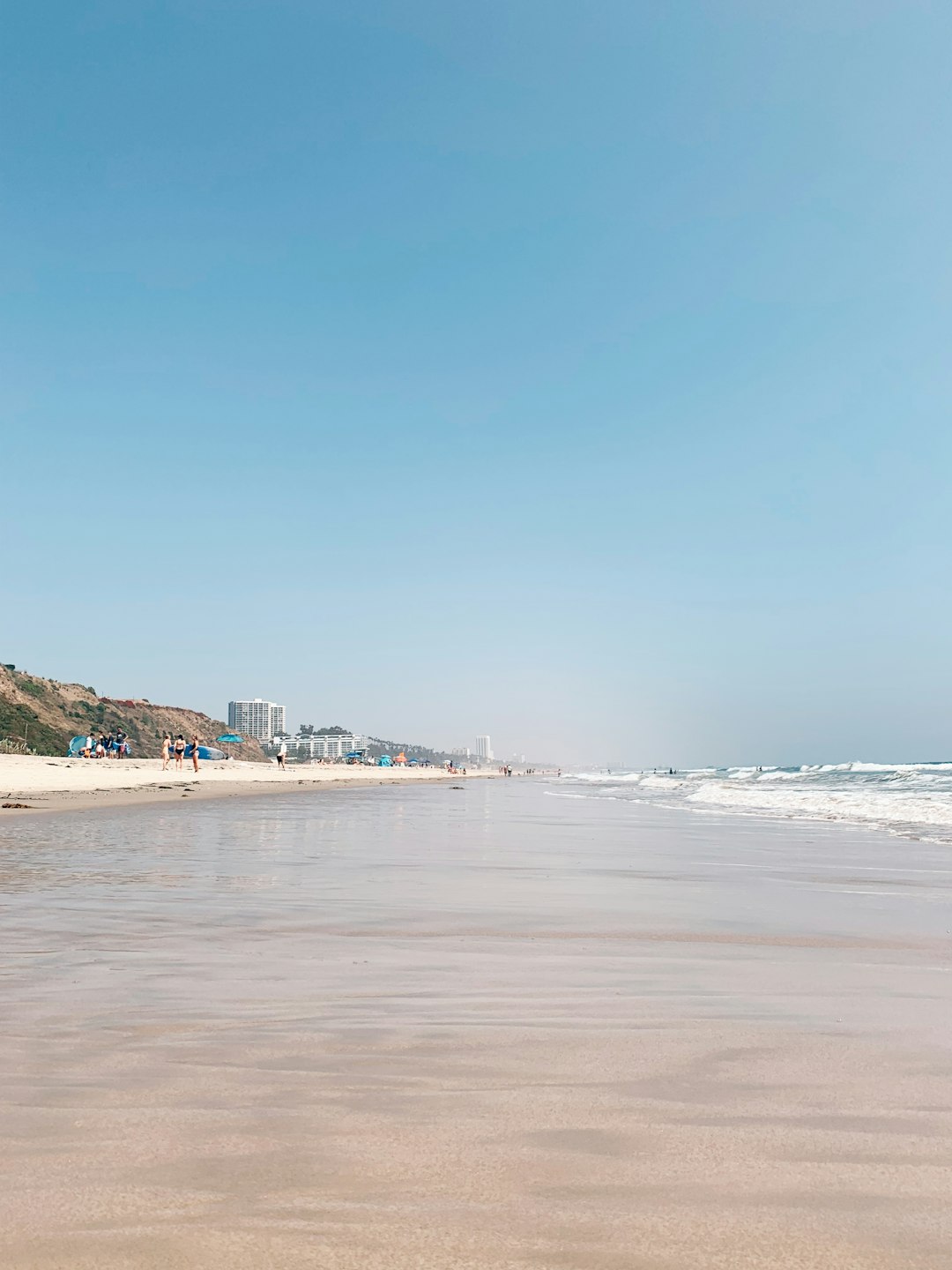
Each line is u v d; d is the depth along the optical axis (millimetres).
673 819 17297
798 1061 2881
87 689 100250
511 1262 1651
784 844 11656
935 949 4867
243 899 6480
